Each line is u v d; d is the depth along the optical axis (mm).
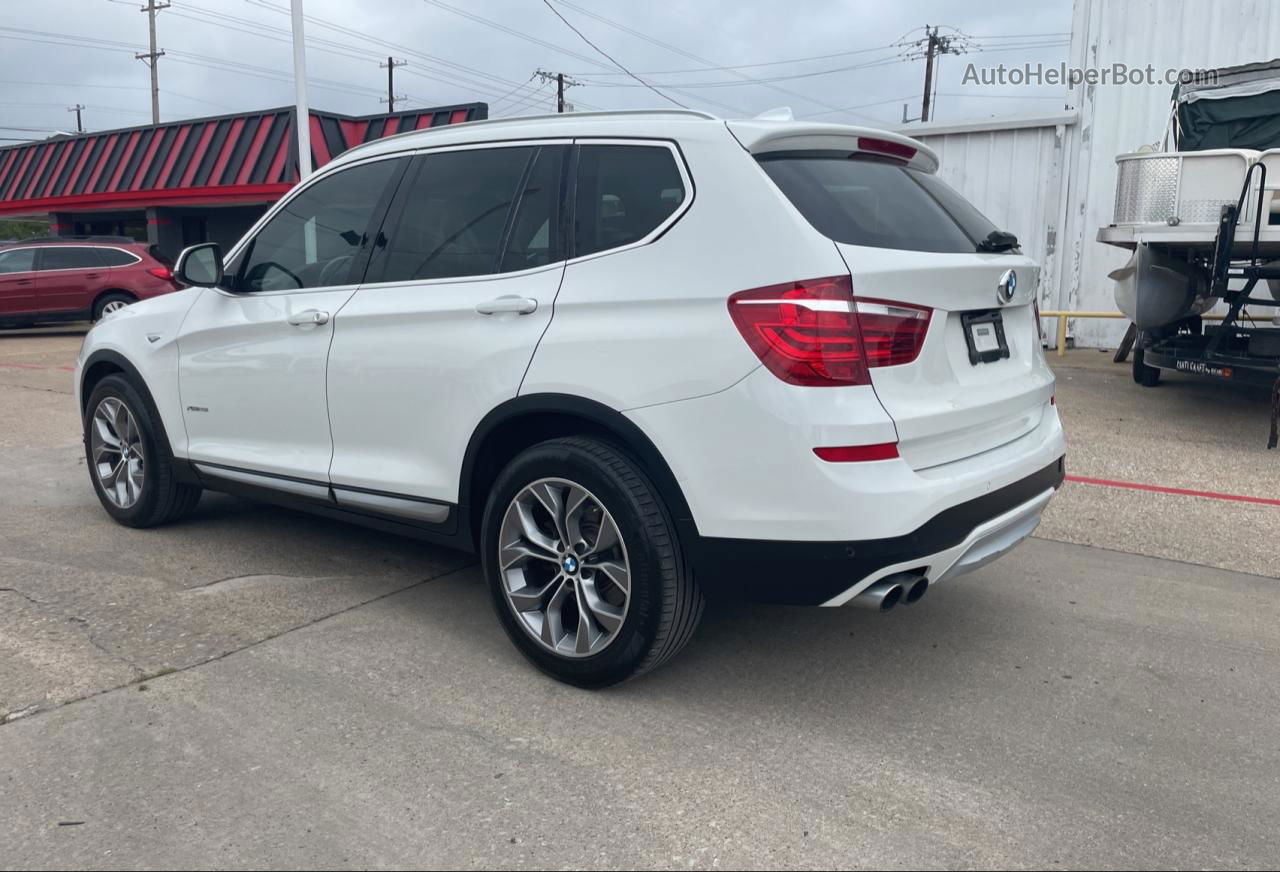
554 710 3262
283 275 4336
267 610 4078
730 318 2947
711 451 2980
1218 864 2500
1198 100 8883
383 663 3592
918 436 2961
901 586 2980
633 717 3223
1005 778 2885
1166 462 6688
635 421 3102
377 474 3871
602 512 3211
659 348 3057
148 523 5117
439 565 4676
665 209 3207
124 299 16312
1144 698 3402
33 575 4453
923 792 2807
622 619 3217
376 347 3822
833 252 2900
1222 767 2957
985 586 4496
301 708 3240
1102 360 11656
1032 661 3693
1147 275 8117
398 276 3873
